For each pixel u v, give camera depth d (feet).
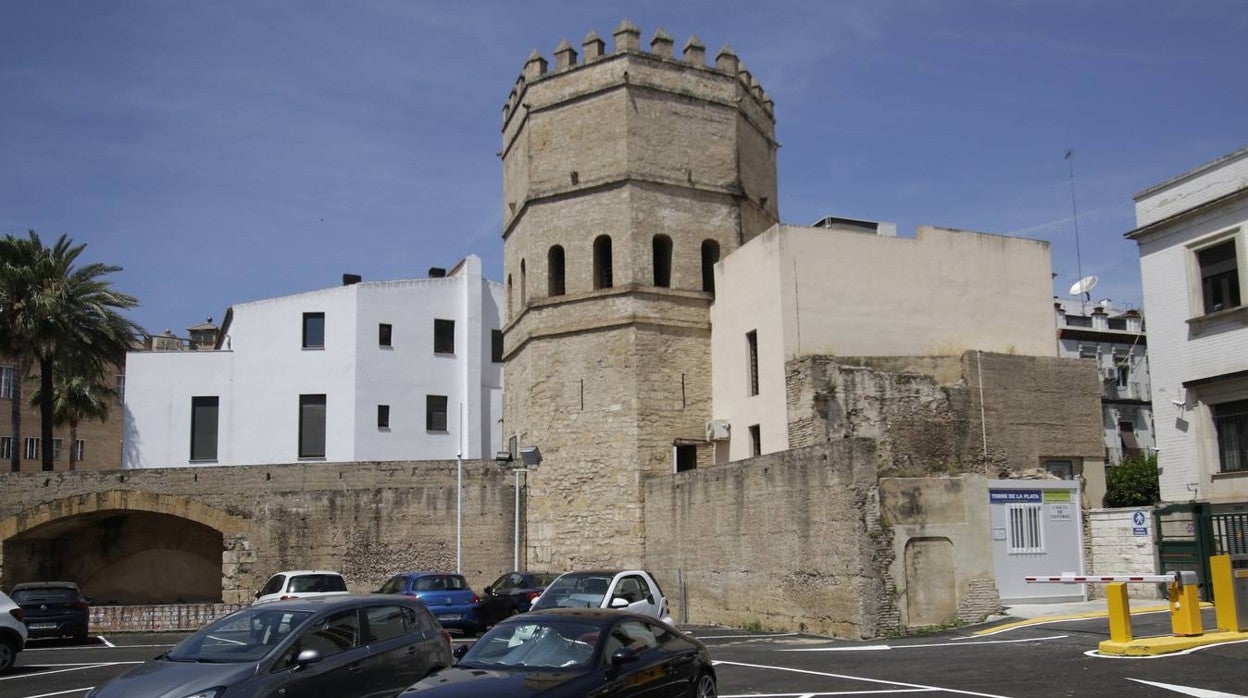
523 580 98.84
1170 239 94.79
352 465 126.21
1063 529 86.38
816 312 101.65
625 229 113.39
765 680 55.11
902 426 94.73
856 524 77.10
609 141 115.44
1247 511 85.81
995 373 98.73
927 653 63.62
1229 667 51.16
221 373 162.09
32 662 76.07
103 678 66.49
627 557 108.17
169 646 89.40
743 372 107.86
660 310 113.29
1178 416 92.94
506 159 131.85
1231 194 88.02
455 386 167.32
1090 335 191.83
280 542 124.67
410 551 122.93
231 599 123.54
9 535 125.49
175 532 138.00
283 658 40.47
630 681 37.93
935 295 106.93
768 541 88.53
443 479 124.77
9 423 233.96
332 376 159.84
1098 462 101.19
